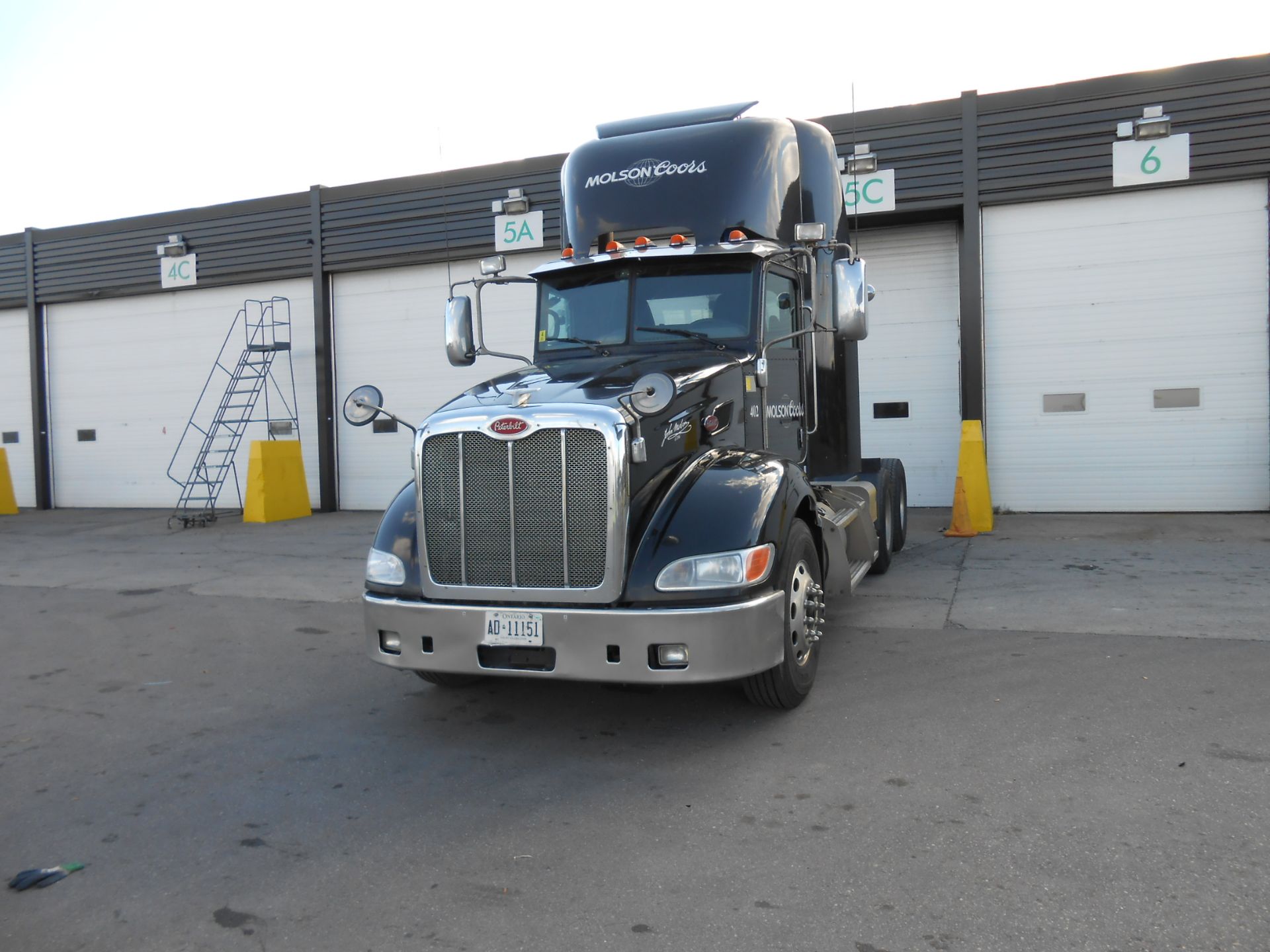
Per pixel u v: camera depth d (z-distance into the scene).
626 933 2.85
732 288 5.57
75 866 3.42
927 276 13.20
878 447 13.48
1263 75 11.30
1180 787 3.70
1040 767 3.96
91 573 10.24
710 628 4.02
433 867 3.33
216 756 4.52
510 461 4.23
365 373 16.06
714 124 6.16
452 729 4.81
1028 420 12.61
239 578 9.54
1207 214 11.76
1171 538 9.94
